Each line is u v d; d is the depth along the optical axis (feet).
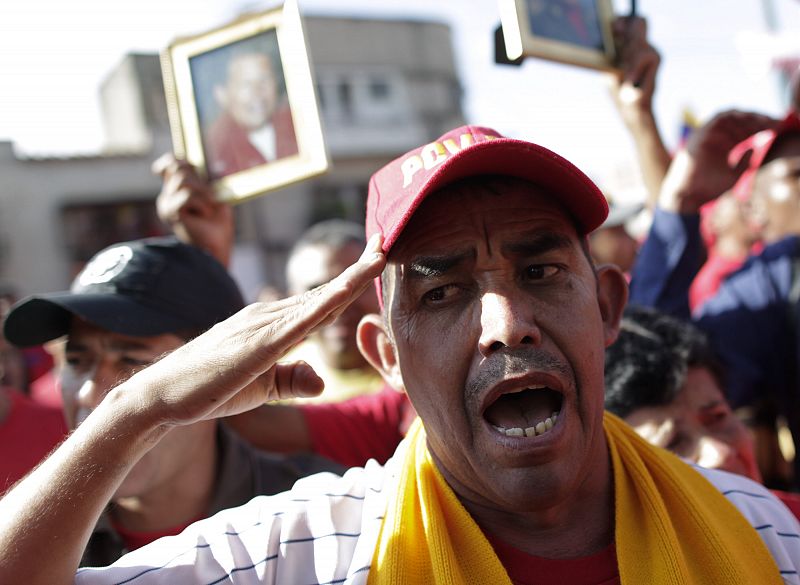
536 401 4.02
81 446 3.54
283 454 6.94
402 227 3.85
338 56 53.83
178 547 4.04
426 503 4.00
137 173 48.47
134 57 49.08
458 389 3.86
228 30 6.61
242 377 3.50
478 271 3.92
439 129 55.36
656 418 5.54
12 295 14.90
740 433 5.71
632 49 7.13
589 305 3.98
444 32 56.34
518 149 3.85
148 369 3.67
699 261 7.67
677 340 5.69
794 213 8.14
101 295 5.68
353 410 7.32
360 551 3.98
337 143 53.16
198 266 6.19
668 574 3.81
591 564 3.97
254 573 3.98
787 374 7.73
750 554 4.06
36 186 47.21
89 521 3.51
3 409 7.67
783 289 7.79
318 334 9.78
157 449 5.22
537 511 3.79
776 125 8.00
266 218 51.62
